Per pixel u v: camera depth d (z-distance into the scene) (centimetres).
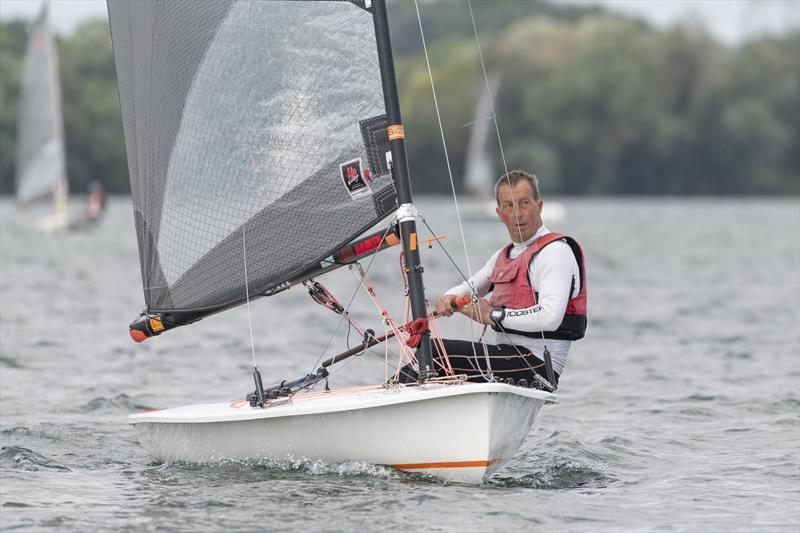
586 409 3038
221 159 2173
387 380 2134
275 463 2108
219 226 2181
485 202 17950
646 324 5150
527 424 2047
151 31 2223
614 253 10712
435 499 1895
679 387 3409
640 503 1977
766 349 4278
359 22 2083
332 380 3425
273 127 2138
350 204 2094
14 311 5138
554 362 2139
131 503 1894
